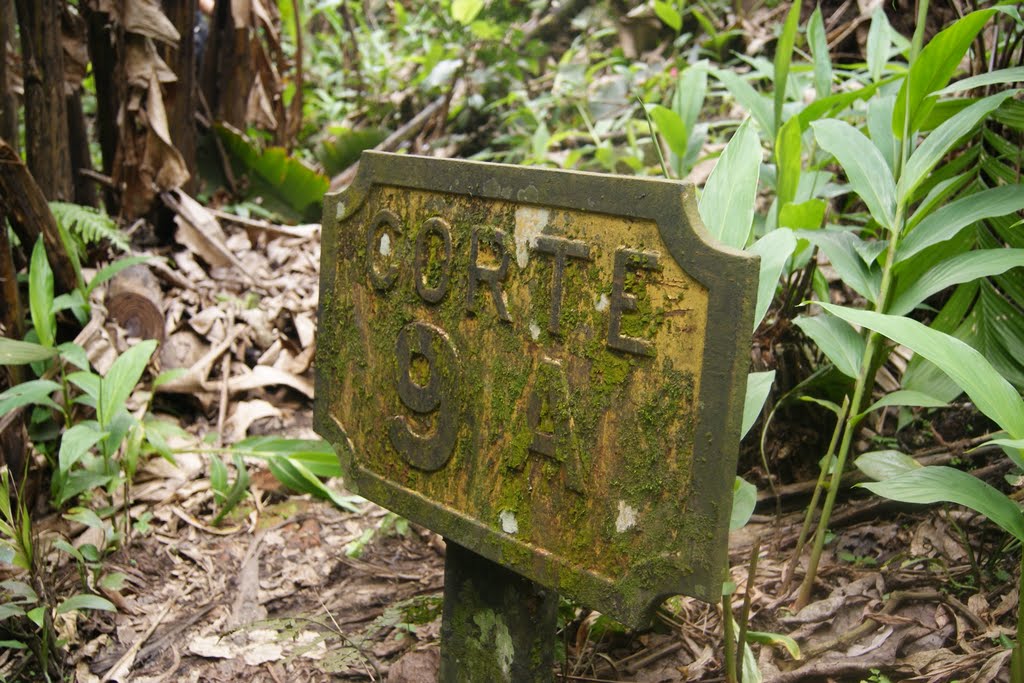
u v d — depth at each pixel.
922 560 1.10
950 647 0.98
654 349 0.71
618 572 0.75
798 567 1.15
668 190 0.69
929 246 1.00
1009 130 1.23
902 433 1.29
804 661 1.00
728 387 0.67
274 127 2.45
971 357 0.73
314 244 2.15
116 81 2.01
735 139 0.87
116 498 1.43
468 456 0.87
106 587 1.22
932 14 1.72
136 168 2.03
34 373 1.53
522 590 0.89
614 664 1.04
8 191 1.49
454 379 0.87
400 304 0.92
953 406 1.29
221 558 1.34
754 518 1.27
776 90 1.35
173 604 1.24
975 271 0.95
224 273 1.97
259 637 1.18
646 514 0.73
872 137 1.14
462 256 0.85
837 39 1.98
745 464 1.33
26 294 1.61
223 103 2.43
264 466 1.55
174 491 1.46
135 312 1.72
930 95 1.00
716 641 1.05
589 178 0.74
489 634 0.92
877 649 0.99
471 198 0.84
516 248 0.80
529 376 0.80
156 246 2.04
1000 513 0.78
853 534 1.18
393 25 3.77
